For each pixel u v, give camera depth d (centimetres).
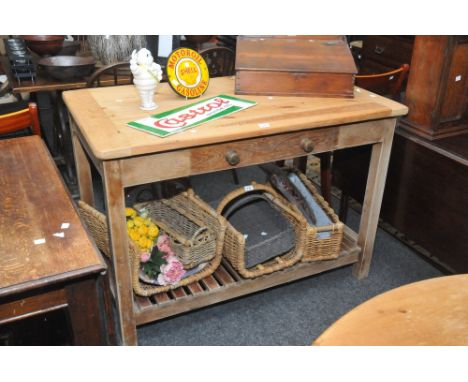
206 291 200
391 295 110
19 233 134
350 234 244
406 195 238
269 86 207
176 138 162
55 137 341
